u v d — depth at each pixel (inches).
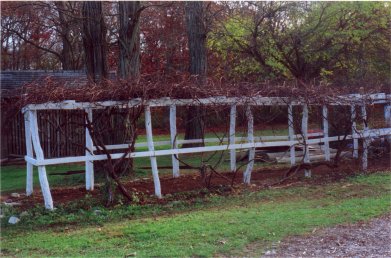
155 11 1057.5
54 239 251.4
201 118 443.5
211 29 754.8
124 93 330.0
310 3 724.7
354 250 222.5
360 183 397.4
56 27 1096.8
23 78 713.6
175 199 342.3
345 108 459.2
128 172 446.6
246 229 257.1
